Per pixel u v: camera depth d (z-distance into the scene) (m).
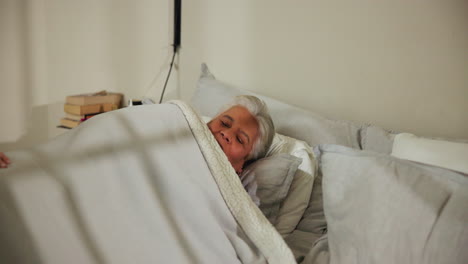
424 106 1.74
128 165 1.15
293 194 1.46
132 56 2.52
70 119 2.39
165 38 2.36
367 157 1.25
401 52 1.76
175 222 1.13
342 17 1.87
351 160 1.27
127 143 1.18
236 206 1.23
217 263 1.08
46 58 2.88
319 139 1.64
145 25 2.43
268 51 2.08
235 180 1.26
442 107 1.71
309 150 1.56
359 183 1.21
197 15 2.25
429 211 1.07
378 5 1.78
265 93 2.12
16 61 2.89
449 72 1.68
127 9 2.49
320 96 1.98
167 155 1.21
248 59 2.13
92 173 1.09
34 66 2.90
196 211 1.16
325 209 1.27
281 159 1.42
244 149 1.41
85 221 1.01
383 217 1.10
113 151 1.16
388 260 1.04
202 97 2.00
